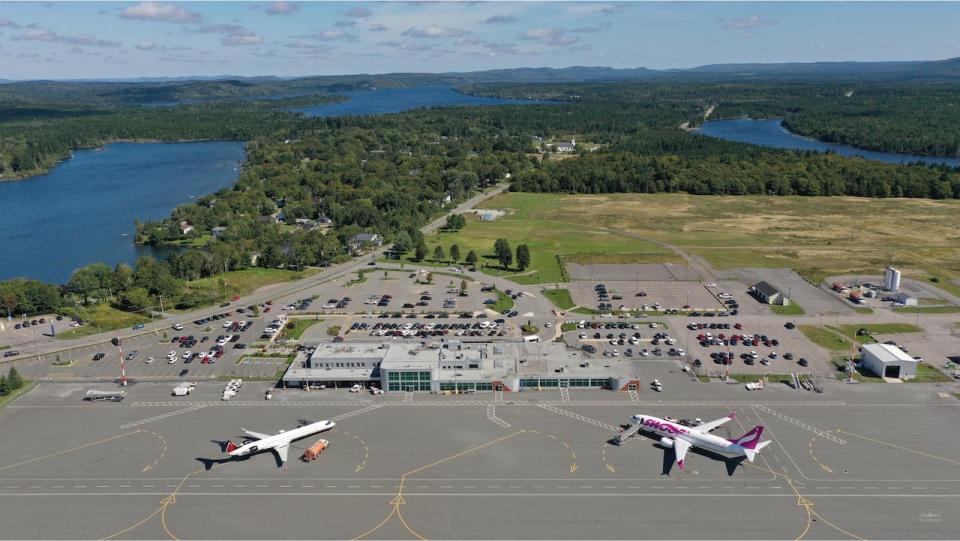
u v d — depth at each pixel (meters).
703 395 183.50
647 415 168.50
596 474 146.12
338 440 160.62
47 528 128.88
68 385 191.12
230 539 125.50
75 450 155.88
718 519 131.00
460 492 139.75
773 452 154.25
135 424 168.38
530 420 170.50
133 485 142.38
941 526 128.62
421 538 125.56
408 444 158.75
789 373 196.62
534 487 141.38
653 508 134.38
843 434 161.88
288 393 186.75
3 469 148.25
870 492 139.25
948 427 164.88
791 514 132.38
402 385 187.50
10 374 187.38
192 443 159.38
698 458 152.50
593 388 188.62
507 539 125.25
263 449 152.00
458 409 176.88
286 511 133.62
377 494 139.12
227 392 183.38
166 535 126.88
